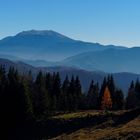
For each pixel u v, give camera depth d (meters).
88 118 94.75
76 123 94.62
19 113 110.75
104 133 70.75
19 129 106.81
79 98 156.00
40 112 123.69
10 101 111.44
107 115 91.75
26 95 112.62
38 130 100.94
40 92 125.56
